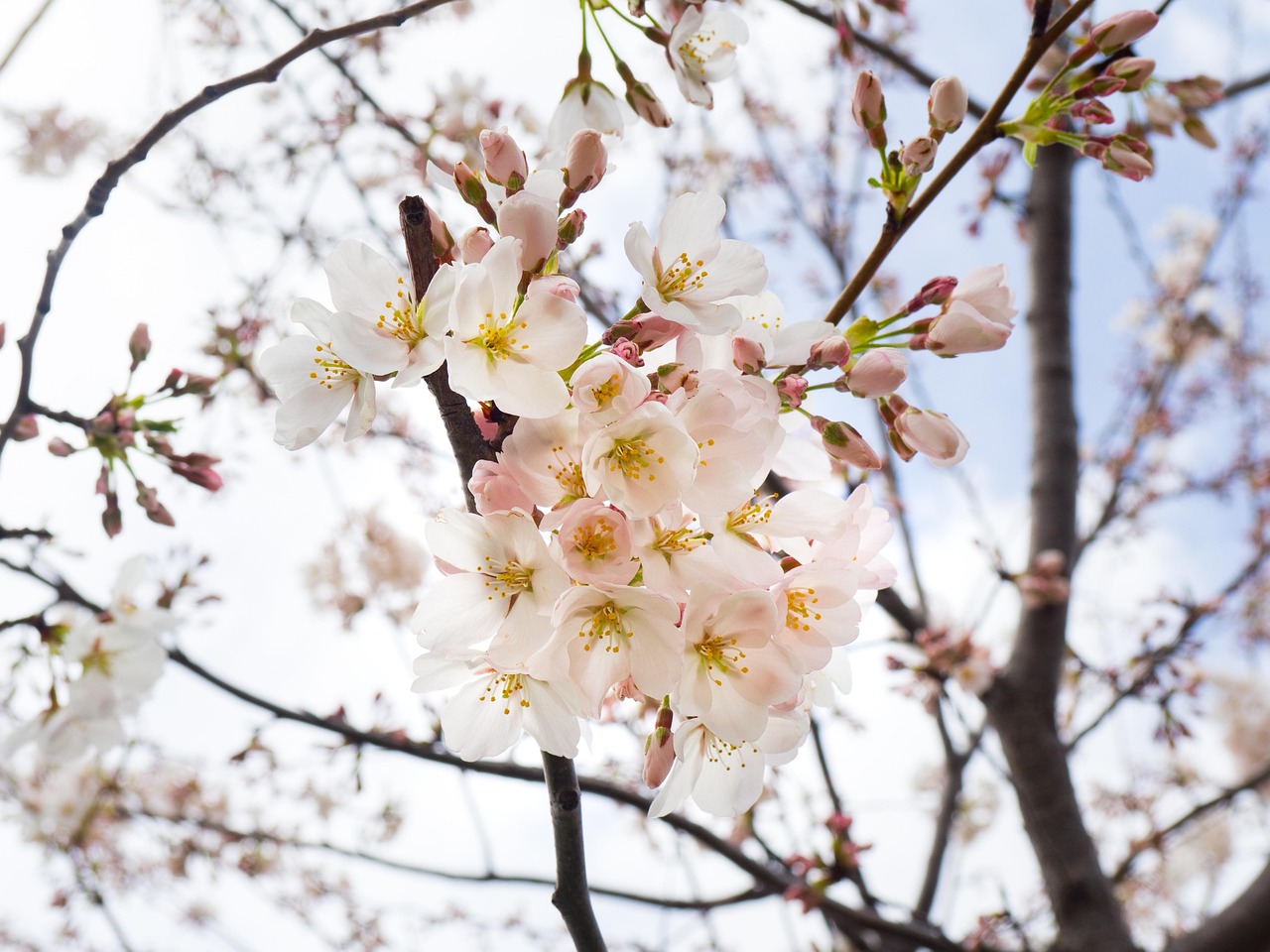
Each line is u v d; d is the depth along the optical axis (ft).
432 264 1.24
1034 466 3.13
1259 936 2.46
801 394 1.30
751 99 4.39
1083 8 1.42
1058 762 2.74
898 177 1.40
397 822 4.07
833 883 2.70
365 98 3.18
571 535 1.20
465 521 1.24
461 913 4.49
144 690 1.95
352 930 4.40
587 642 1.23
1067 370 3.19
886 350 1.31
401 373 1.21
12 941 4.46
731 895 2.96
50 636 1.92
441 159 3.25
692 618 1.22
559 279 1.23
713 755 1.34
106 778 4.01
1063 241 3.27
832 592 1.28
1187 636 3.29
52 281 1.73
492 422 1.29
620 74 1.66
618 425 1.18
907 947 3.07
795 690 1.24
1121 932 2.54
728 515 1.29
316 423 1.29
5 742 1.90
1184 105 1.91
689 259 1.32
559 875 1.34
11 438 1.81
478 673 1.33
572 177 1.31
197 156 3.62
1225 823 5.12
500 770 2.52
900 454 1.37
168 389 1.88
